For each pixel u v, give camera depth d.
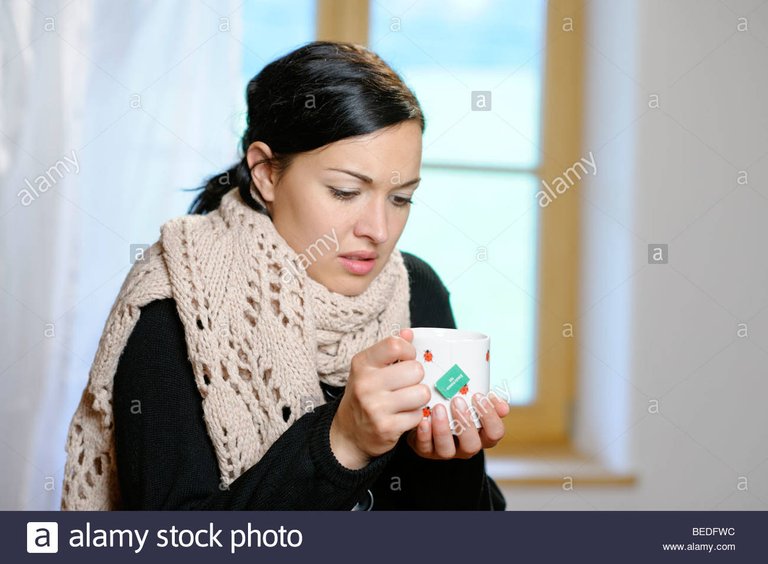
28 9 1.92
